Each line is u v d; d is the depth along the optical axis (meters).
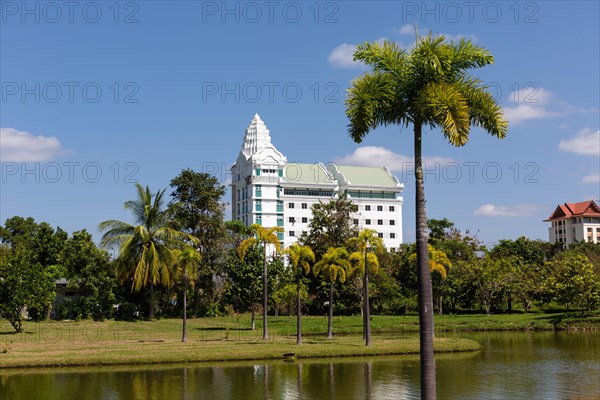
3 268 63.19
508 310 109.19
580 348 57.97
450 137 21.38
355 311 99.69
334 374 40.91
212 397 33.03
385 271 103.88
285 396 33.34
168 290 87.69
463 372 42.25
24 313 83.12
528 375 40.84
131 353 47.12
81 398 32.62
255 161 155.12
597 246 140.62
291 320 84.50
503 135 23.03
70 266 80.75
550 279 96.25
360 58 22.97
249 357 48.00
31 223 118.81
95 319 77.62
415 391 34.81
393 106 23.41
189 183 94.00
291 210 157.00
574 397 33.06
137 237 79.69
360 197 162.12
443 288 99.94
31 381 37.62
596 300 91.25
